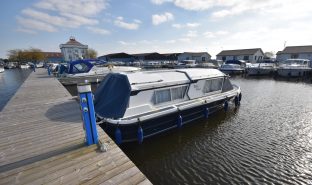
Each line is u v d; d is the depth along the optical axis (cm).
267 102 1384
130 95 675
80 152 438
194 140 779
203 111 934
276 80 2705
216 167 607
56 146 469
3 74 3941
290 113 1125
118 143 638
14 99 1048
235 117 1047
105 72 2036
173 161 643
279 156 667
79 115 732
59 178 350
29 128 598
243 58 5678
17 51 8712
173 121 798
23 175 359
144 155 677
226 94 1060
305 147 729
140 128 661
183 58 7212
